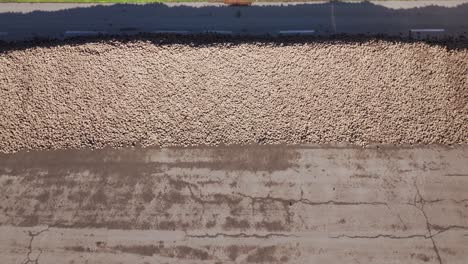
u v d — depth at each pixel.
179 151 10.70
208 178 10.37
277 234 9.70
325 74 11.45
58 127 11.05
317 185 10.22
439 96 11.16
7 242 9.77
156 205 10.10
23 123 11.10
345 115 10.98
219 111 11.09
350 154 10.57
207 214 9.96
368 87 11.29
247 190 10.20
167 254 9.57
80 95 11.37
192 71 11.54
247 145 10.72
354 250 9.50
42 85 11.52
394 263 9.36
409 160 10.48
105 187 10.33
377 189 10.15
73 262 9.54
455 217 9.80
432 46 11.80
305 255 9.47
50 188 10.35
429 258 9.39
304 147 10.67
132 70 11.59
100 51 11.92
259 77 11.43
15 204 10.19
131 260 9.52
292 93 11.25
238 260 9.46
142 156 10.66
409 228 9.70
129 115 11.12
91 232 9.84
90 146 10.80
